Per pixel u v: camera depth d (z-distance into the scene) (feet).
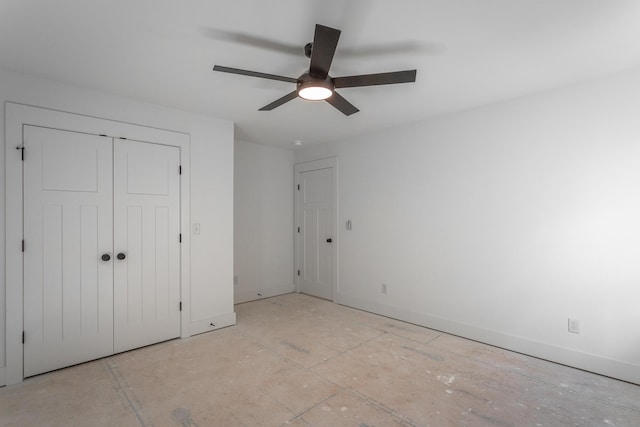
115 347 9.07
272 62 7.19
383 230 12.69
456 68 7.45
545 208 8.84
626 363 7.64
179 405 6.75
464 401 6.88
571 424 6.14
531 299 9.08
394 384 7.55
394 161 12.30
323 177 15.19
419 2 5.14
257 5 5.23
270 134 13.42
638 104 7.48
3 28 5.84
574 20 5.64
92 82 8.21
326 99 7.18
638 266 7.52
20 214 7.66
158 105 9.82
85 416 6.38
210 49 6.63
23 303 7.71
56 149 8.13
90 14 5.46
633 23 5.70
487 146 9.87
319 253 15.43
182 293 10.32
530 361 8.72
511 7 5.27
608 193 7.89
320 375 7.98
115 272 9.07
